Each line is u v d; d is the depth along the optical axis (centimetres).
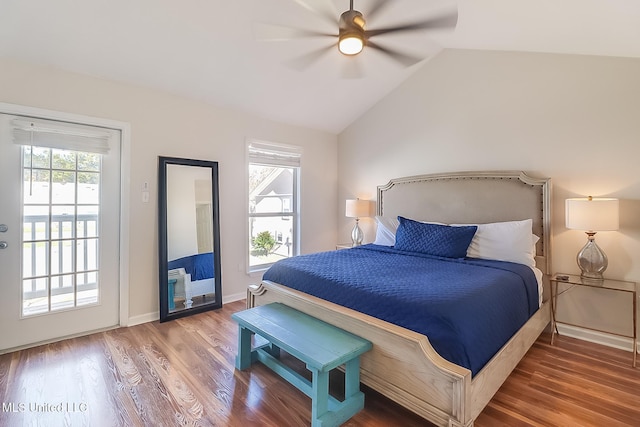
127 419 169
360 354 173
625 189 256
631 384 204
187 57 282
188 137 335
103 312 289
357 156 462
